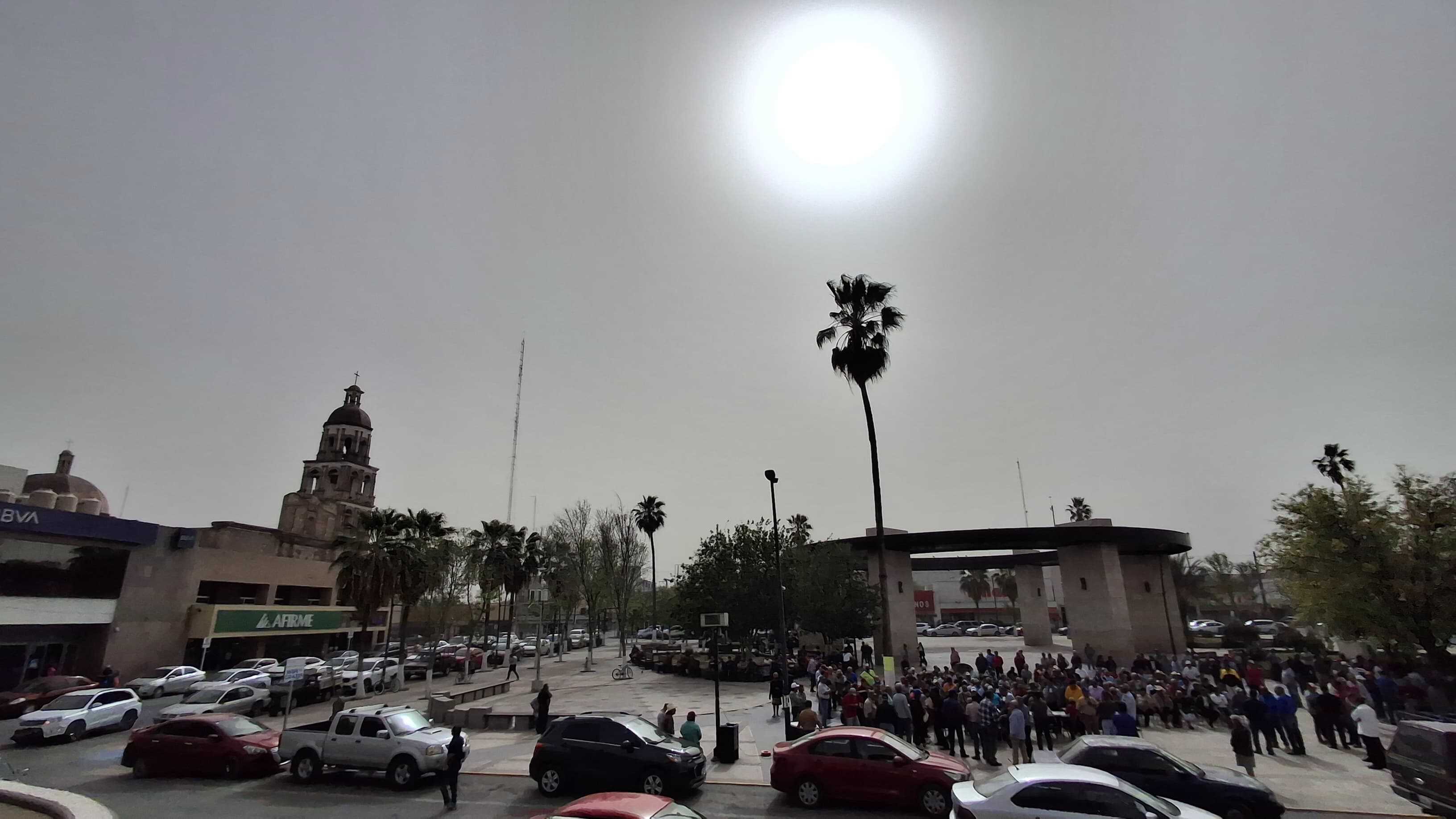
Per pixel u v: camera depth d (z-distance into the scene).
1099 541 38.91
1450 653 24.94
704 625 19.31
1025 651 54.28
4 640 32.28
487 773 17.12
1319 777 15.85
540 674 47.69
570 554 62.62
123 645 37.69
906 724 18.77
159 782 16.45
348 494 67.69
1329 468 56.41
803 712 19.19
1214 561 80.94
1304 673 27.17
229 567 46.31
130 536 38.03
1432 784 12.57
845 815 13.52
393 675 40.56
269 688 30.58
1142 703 22.58
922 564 59.97
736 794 15.18
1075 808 9.75
